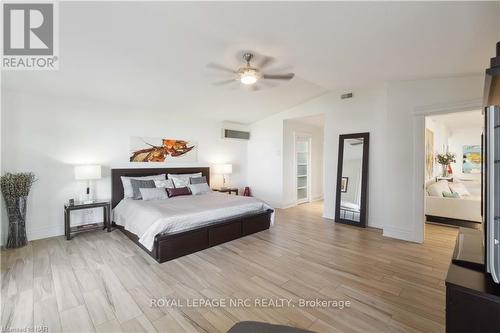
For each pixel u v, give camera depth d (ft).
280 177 19.54
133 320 6.07
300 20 6.75
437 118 19.30
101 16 6.91
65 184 12.81
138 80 11.60
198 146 18.60
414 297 7.01
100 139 13.97
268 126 20.24
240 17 6.82
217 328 5.82
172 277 8.23
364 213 14.17
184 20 7.10
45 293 7.20
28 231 11.73
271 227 14.28
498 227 3.47
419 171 11.48
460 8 5.39
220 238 11.37
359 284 7.75
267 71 10.97
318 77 11.94
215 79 11.99
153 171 15.90
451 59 8.45
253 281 7.98
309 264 9.23
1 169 11.05
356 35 7.30
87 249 10.68
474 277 3.78
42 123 12.10
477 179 23.20
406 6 5.57
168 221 9.64
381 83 12.76
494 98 4.29
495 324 3.29
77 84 11.43
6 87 10.97
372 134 14.12
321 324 5.91
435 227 14.15
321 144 24.14
